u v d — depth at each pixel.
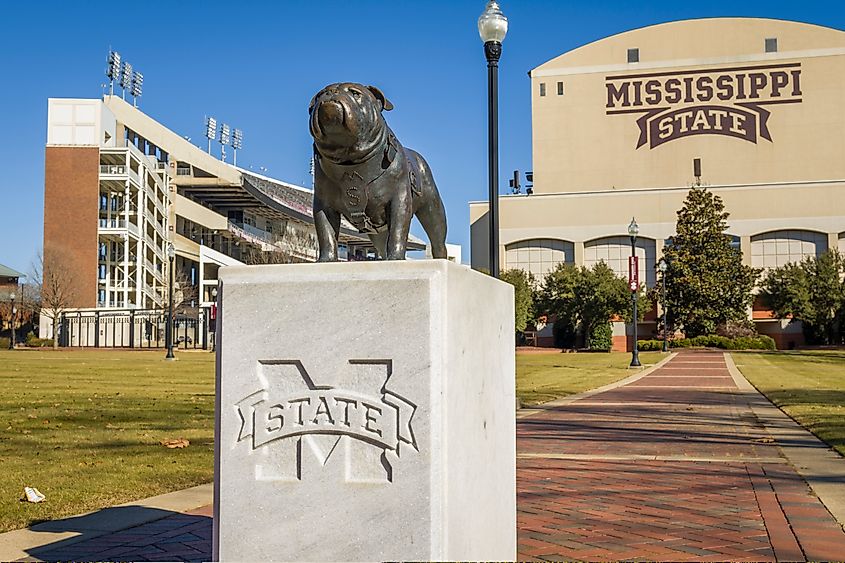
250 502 3.71
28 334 66.12
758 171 75.31
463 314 3.87
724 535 5.84
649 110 76.75
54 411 14.73
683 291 63.16
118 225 68.31
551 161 77.75
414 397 3.56
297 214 98.94
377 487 3.58
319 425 3.66
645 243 71.94
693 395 20.36
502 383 4.59
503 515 4.53
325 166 4.43
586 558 5.25
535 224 73.44
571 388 23.08
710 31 76.56
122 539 5.55
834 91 74.69
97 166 65.56
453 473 3.67
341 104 4.09
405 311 3.60
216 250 92.44
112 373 27.53
